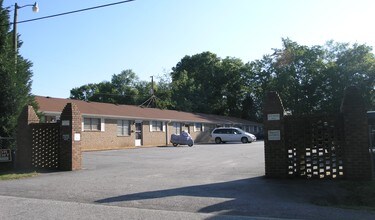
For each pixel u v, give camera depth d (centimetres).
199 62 8356
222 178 1380
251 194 1075
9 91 1867
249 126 6762
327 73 6047
